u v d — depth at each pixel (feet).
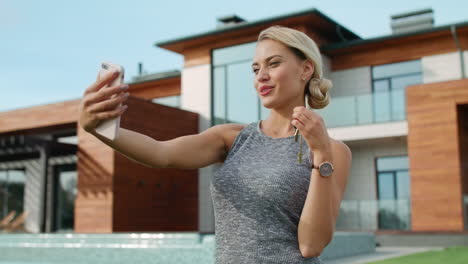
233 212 5.10
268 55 5.32
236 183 5.15
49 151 57.31
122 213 50.83
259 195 5.00
